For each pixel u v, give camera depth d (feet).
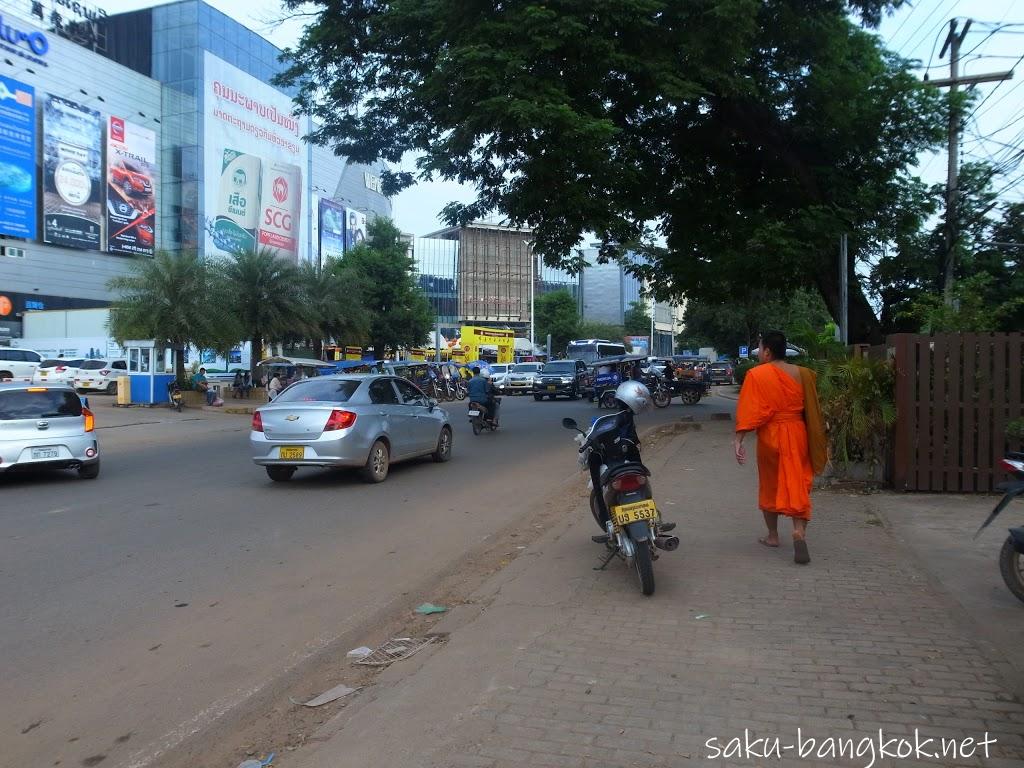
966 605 17.02
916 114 56.85
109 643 16.51
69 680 14.64
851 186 59.77
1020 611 16.61
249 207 195.83
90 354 138.31
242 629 17.30
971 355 28.71
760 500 22.04
